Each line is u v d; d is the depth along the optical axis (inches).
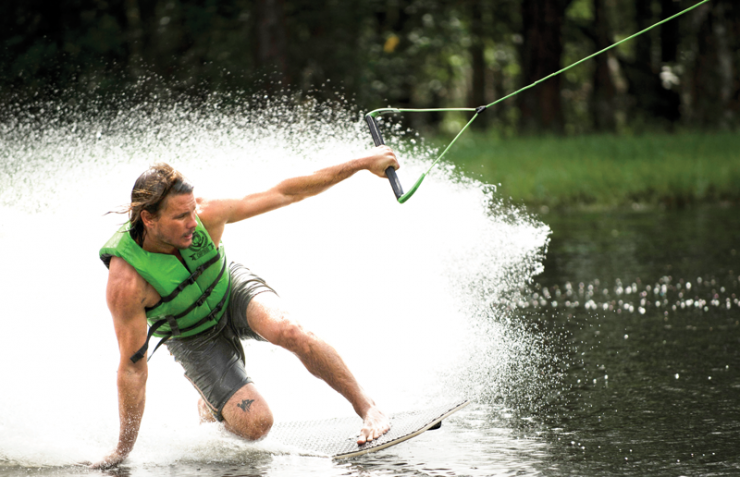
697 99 2888.8
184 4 2369.6
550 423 456.8
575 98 3946.9
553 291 839.7
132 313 403.9
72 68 1994.3
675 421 450.6
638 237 1222.3
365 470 391.5
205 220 421.7
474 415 475.5
